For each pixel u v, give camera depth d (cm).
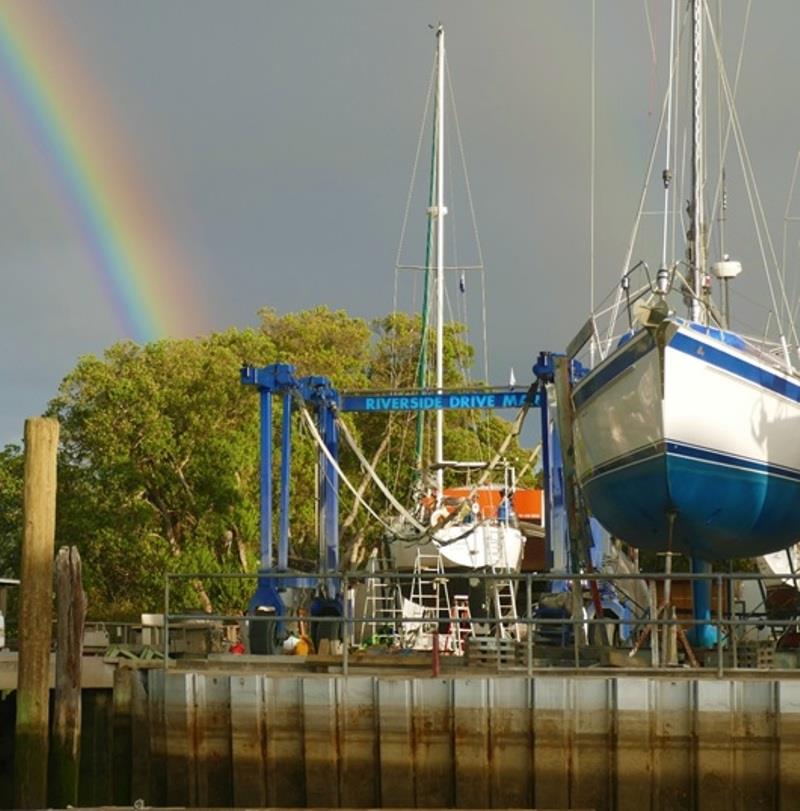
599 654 1977
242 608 4241
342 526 4225
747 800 1634
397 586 2741
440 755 1684
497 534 2912
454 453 4988
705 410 1947
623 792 1648
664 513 2008
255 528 4316
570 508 2211
